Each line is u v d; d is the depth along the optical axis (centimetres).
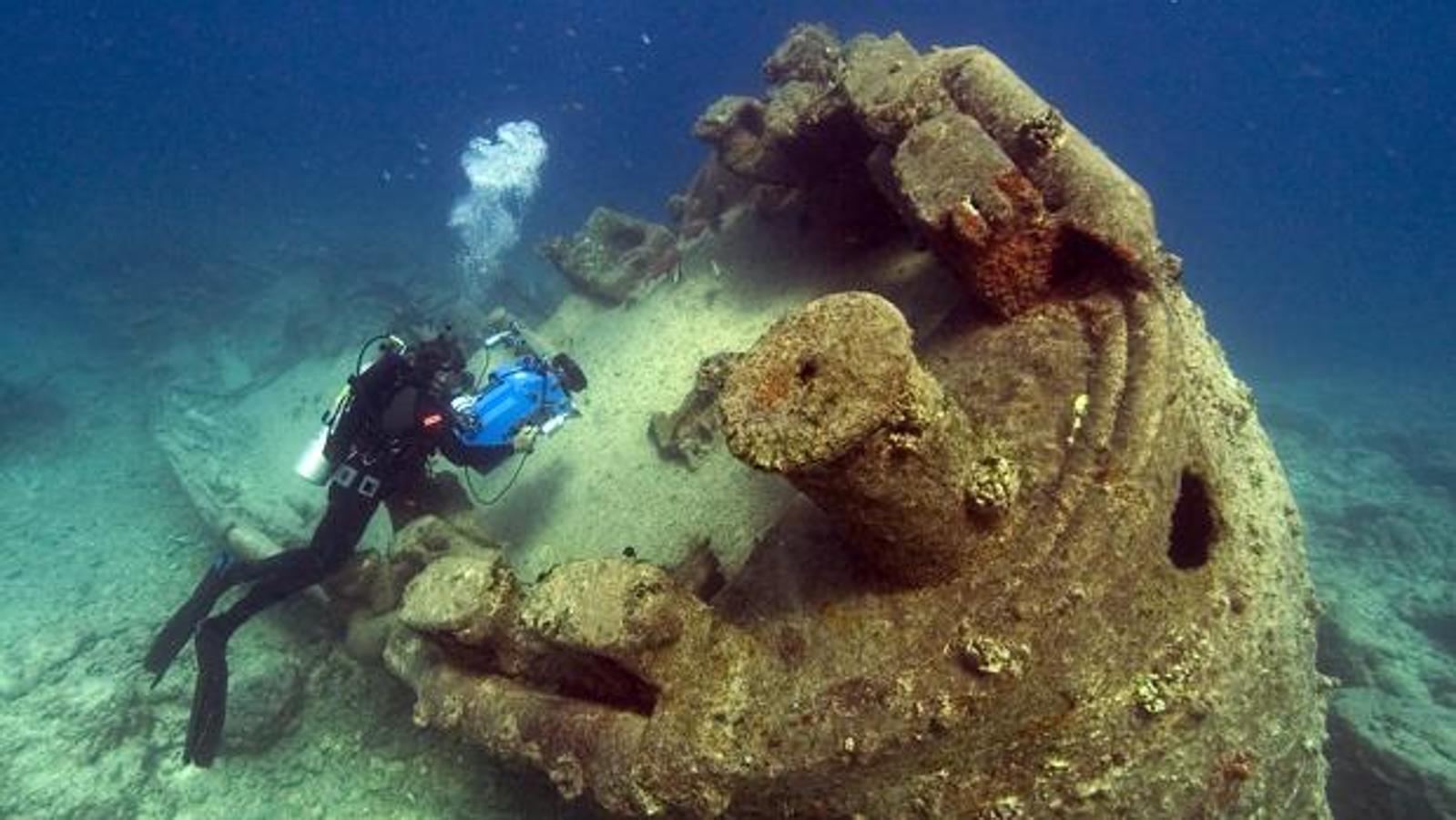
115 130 3603
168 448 642
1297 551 273
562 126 3159
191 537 611
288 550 431
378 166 2873
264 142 3375
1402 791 447
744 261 490
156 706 459
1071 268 267
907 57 349
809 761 207
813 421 180
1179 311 282
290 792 412
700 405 400
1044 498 215
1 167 2600
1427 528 899
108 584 571
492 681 307
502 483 478
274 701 438
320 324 959
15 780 429
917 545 205
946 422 198
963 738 202
